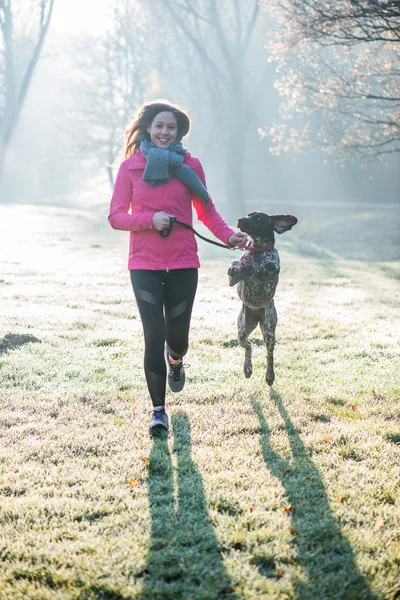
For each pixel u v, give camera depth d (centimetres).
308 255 1856
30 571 276
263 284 451
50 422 464
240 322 491
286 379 577
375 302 1038
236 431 447
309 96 1953
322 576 275
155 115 435
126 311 884
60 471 380
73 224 2231
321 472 378
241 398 519
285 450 413
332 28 1402
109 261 1420
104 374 588
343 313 925
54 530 308
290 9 1509
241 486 359
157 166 417
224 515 322
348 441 431
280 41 1759
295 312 916
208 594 259
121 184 431
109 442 425
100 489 353
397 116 1866
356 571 278
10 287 1051
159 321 418
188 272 427
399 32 1348
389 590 265
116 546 295
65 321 804
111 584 266
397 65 1834
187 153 440
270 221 444
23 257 1433
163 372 426
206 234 1961
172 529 310
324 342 734
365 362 649
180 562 283
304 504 338
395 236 2588
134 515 325
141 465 386
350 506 338
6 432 443
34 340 707
